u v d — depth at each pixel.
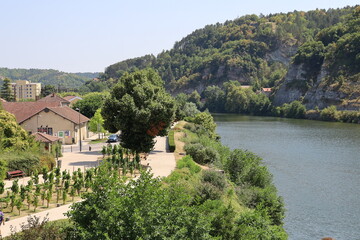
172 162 46.00
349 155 72.00
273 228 29.28
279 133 109.19
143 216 18.05
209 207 27.00
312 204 43.44
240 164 47.91
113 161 39.50
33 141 47.50
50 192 26.84
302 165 63.50
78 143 70.75
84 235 17.34
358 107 160.62
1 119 44.28
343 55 192.25
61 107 74.62
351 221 38.41
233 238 24.56
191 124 88.12
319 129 120.38
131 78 49.34
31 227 19.05
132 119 46.38
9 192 28.81
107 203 18.61
